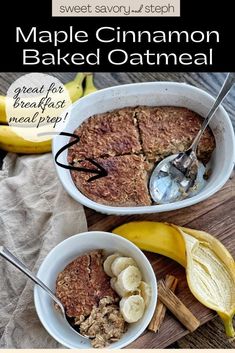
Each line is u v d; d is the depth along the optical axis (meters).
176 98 0.66
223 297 0.61
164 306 0.62
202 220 0.65
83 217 0.64
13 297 0.63
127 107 0.67
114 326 0.58
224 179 0.61
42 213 0.65
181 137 0.66
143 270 0.60
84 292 0.60
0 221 0.65
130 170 0.65
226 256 0.62
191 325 0.60
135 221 0.64
